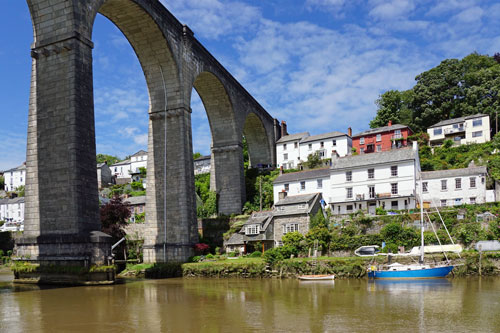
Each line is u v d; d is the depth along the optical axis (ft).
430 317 52.37
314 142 235.61
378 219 123.03
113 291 79.25
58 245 87.56
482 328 46.19
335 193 161.27
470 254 102.06
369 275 97.86
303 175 173.17
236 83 189.16
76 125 88.17
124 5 114.62
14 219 302.45
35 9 94.38
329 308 59.41
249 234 139.64
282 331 44.96
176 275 116.16
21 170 381.19
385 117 264.31
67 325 48.01
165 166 132.16
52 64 92.48
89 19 96.07
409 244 114.42
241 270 110.22
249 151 246.06
